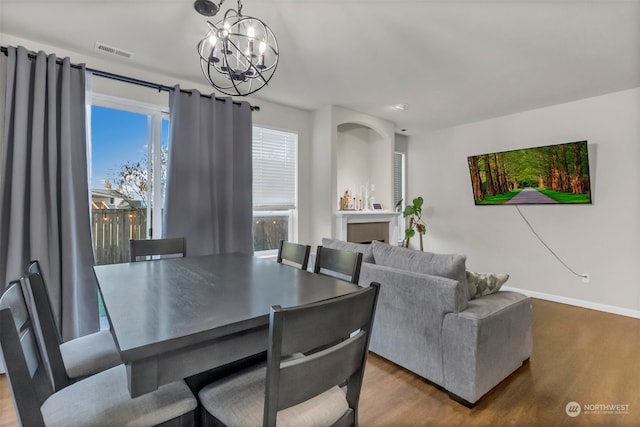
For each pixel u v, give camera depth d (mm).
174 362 976
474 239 4887
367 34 2404
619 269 3623
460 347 1945
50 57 2498
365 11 2121
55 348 1432
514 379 2219
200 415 1275
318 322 883
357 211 4461
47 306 1438
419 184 5621
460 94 3670
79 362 1495
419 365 2182
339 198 4789
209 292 1448
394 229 4918
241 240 3605
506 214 4527
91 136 2887
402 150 5762
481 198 4750
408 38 2465
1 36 2420
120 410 1083
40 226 2416
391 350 2375
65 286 2494
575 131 3891
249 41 1770
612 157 3639
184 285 1568
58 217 2525
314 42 2521
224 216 3445
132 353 880
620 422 1789
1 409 1905
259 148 3984
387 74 3133
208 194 3301
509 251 4504
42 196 2447
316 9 2102
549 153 4008
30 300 1390
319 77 3209
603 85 3396
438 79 3246
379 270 2420
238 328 1083
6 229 2355
